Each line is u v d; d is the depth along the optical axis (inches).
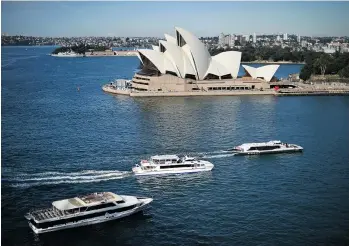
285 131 5083.7
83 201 2731.3
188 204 2942.9
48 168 3602.4
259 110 6530.5
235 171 3641.7
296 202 2977.4
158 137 4707.2
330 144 4517.7
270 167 3750.0
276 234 2532.0
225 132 4987.7
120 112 6230.3
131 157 3954.2
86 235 2549.2
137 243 2448.3
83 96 7834.6
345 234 2544.3
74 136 4699.8
